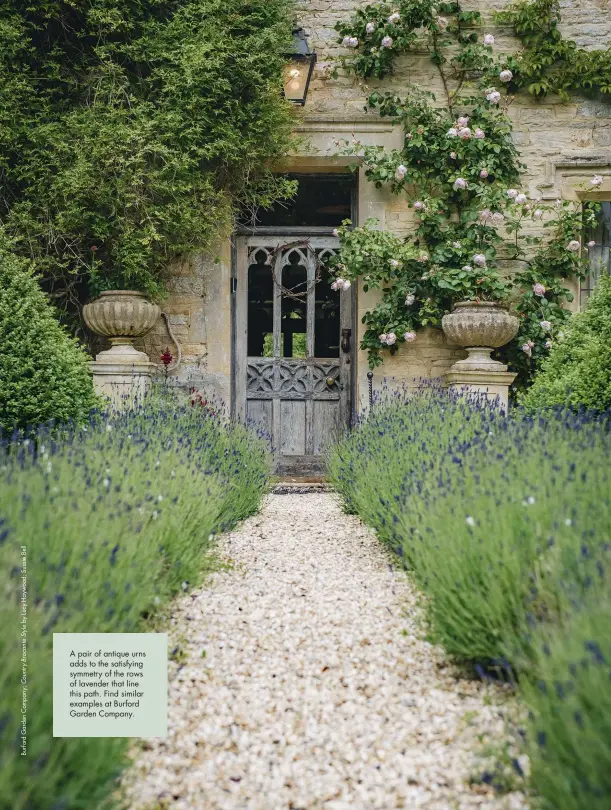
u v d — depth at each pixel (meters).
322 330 7.97
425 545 3.02
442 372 7.50
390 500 4.11
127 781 2.01
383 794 2.00
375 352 7.46
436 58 7.46
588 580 2.15
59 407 4.81
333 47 7.55
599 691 1.64
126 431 4.68
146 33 6.92
